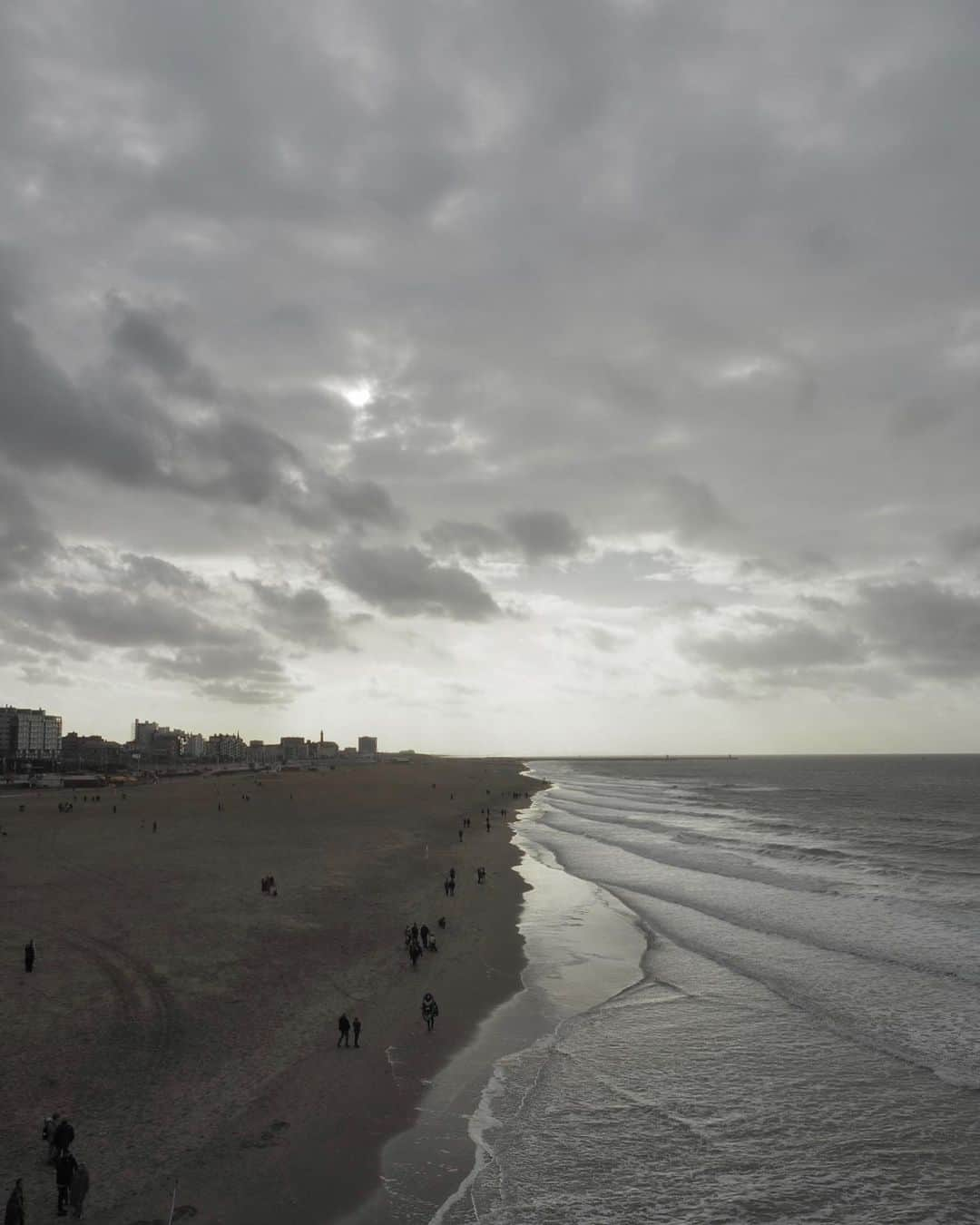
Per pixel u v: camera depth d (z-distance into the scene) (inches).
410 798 5334.6
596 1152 747.4
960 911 1782.7
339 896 1784.0
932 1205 666.8
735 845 3038.9
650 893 2042.3
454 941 1488.7
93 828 3002.0
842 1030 1053.8
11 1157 667.4
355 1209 636.1
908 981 1259.8
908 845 2992.1
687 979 1290.6
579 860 2635.3
